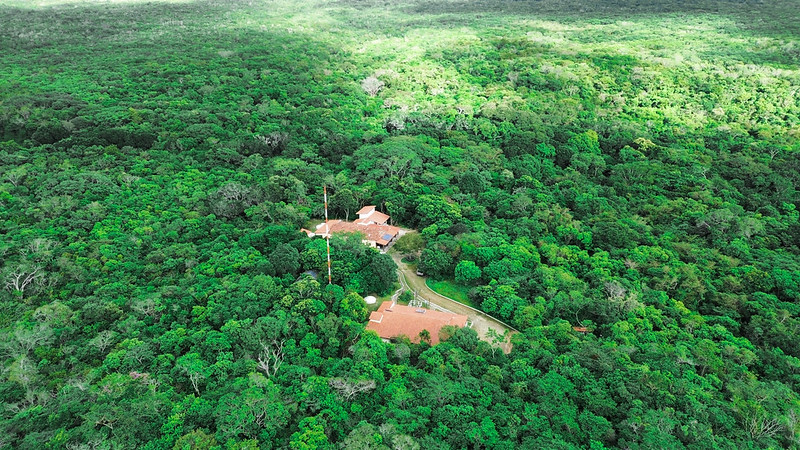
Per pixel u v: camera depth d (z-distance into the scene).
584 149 142.25
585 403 61.44
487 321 81.38
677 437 56.75
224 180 122.38
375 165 125.38
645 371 64.75
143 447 55.38
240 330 71.81
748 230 102.19
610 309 78.56
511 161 132.00
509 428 57.47
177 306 78.25
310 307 76.81
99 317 76.81
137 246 95.69
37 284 84.69
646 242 98.81
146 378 64.62
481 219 105.38
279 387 62.72
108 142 137.38
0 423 58.31
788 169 130.12
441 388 61.88
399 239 98.25
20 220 102.69
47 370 67.75
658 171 128.75
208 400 61.31
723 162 134.12
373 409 62.12
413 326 75.50
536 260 91.00
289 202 113.56
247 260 89.50
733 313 80.94
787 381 68.06
